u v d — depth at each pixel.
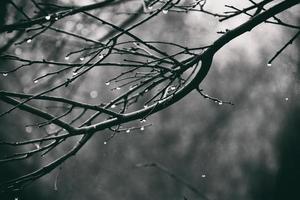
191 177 17.08
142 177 16.73
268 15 3.30
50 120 3.41
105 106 3.69
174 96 3.57
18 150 10.96
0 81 8.19
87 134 3.59
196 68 3.47
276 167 14.66
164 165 17.50
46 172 3.45
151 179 16.84
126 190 16.41
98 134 16.62
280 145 14.72
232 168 16.27
